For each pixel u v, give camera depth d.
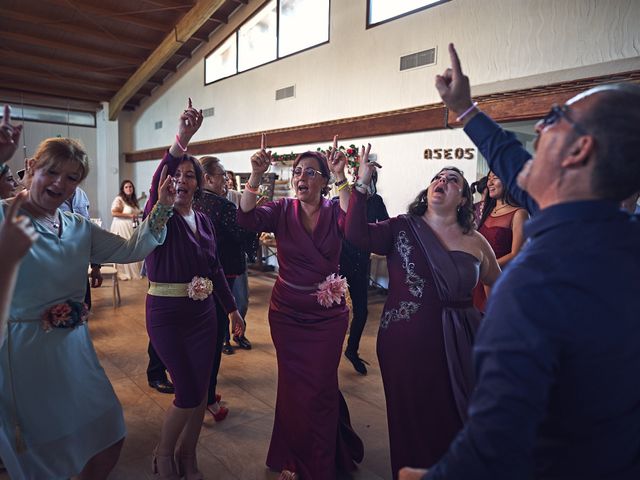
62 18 7.95
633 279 0.64
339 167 1.95
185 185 1.99
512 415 0.59
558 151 0.70
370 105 6.38
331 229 2.00
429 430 1.63
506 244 2.43
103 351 3.75
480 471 0.60
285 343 1.96
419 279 1.66
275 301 2.01
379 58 6.24
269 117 8.07
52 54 9.12
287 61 7.63
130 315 4.84
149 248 1.70
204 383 1.98
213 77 9.45
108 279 6.86
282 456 2.06
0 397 1.38
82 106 11.18
